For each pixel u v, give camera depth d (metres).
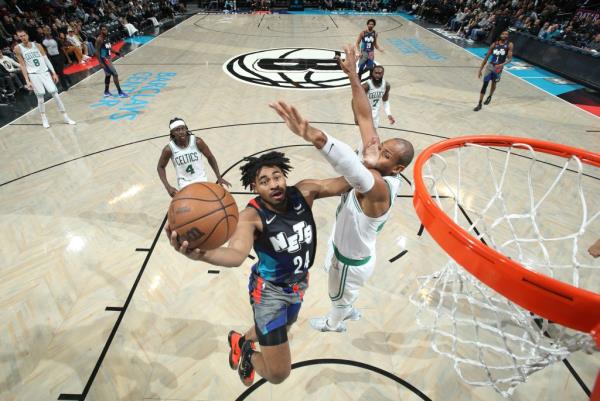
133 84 9.24
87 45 11.84
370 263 2.37
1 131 6.61
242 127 6.78
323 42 14.04
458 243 1.58
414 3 21.39
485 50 13.12
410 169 5.39
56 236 4.03
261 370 2.10
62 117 7.22
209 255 1.52
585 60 9.56
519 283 1.39
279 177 1.76
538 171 5.43
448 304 3.28
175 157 3.63
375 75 5.17
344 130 6.73
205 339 2.94
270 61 11.37
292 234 1.89
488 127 6.95
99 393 2.55
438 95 8.62
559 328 2.23
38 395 2.54
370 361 2.79
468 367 2.76
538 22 12.23
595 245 2.50
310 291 3.39
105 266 3.63
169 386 2.60
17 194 4.77
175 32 15.82
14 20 10.78
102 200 4.65
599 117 7.57
